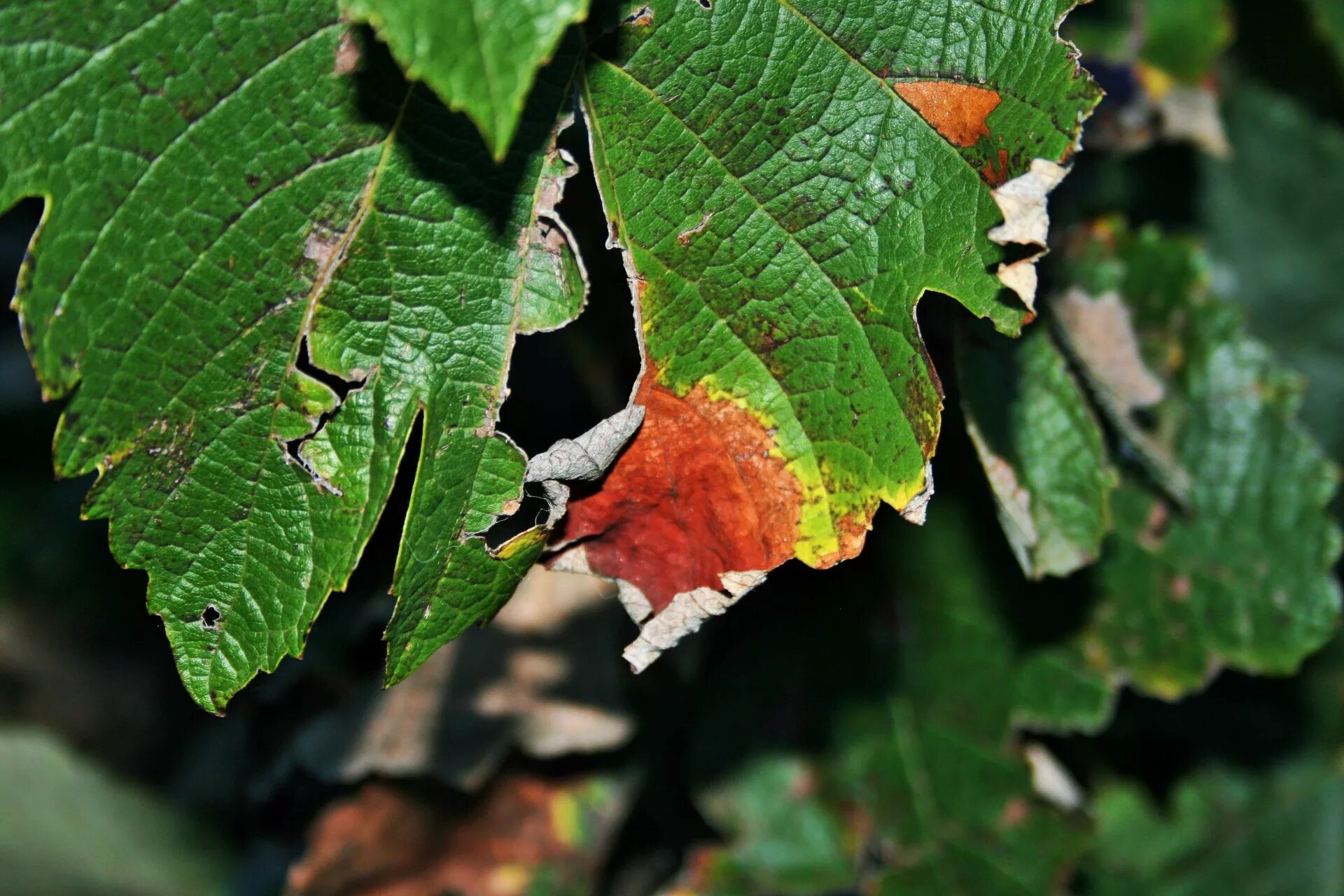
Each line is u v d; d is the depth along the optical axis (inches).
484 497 18.4
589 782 22.6
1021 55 18.2
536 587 22.4
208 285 18.1
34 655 31.2
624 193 18.3
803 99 18.3
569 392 21.3
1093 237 22.0
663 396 18.5
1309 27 22.8
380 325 18.3
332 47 17.9
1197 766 23.5
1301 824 23.5
